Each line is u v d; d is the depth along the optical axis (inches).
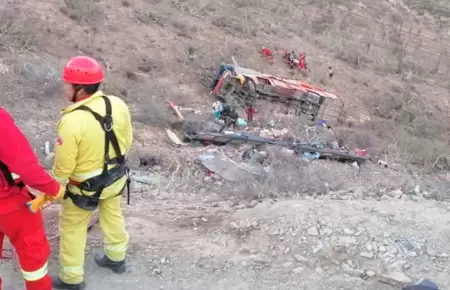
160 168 399.9
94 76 161.8
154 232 233.8
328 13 1306.6
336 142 608.1
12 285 185.3
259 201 281.9
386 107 929.5
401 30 1405.0
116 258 195.3
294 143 565.6
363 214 239.8
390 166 583.2
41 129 435.5
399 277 204.5
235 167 398.0
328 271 208.1
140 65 765.9
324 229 226.4
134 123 547.5
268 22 1105.4
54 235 217.0
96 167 169.2
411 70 1191.6
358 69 1076.5
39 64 581.0
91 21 794.2
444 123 945.5
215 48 888.3
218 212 262.8
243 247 219.9
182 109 657.0
